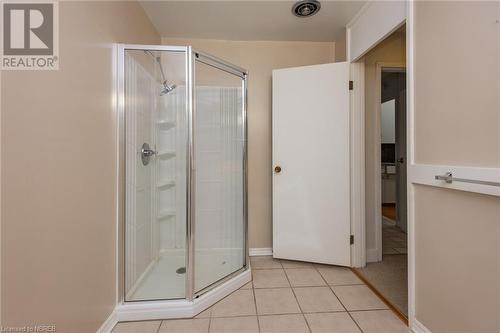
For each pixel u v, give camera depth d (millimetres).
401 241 2936
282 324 1444
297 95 2271
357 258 2186
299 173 2275
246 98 2115
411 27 1317
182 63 1779
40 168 900
